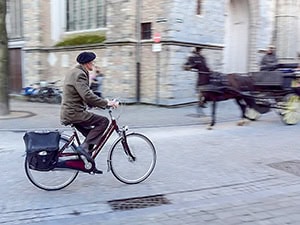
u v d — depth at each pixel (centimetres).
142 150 613
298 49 2302
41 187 568
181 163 732
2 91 1320
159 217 476
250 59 2136
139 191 576
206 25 1764
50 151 544
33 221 464
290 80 1141
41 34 2111
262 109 1169
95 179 626
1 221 462
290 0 2211
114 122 589
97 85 1600
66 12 2075
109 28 1728
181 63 1647
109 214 487
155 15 1636
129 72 1684
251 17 2114
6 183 603
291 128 1123
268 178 650
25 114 1388
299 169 705
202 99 1155
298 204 524
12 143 901
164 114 1412
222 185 610
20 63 2239
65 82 555
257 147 873
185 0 1647
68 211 496
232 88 1108
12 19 2236
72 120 557
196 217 475
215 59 1833
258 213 488
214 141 930
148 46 1670
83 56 552
